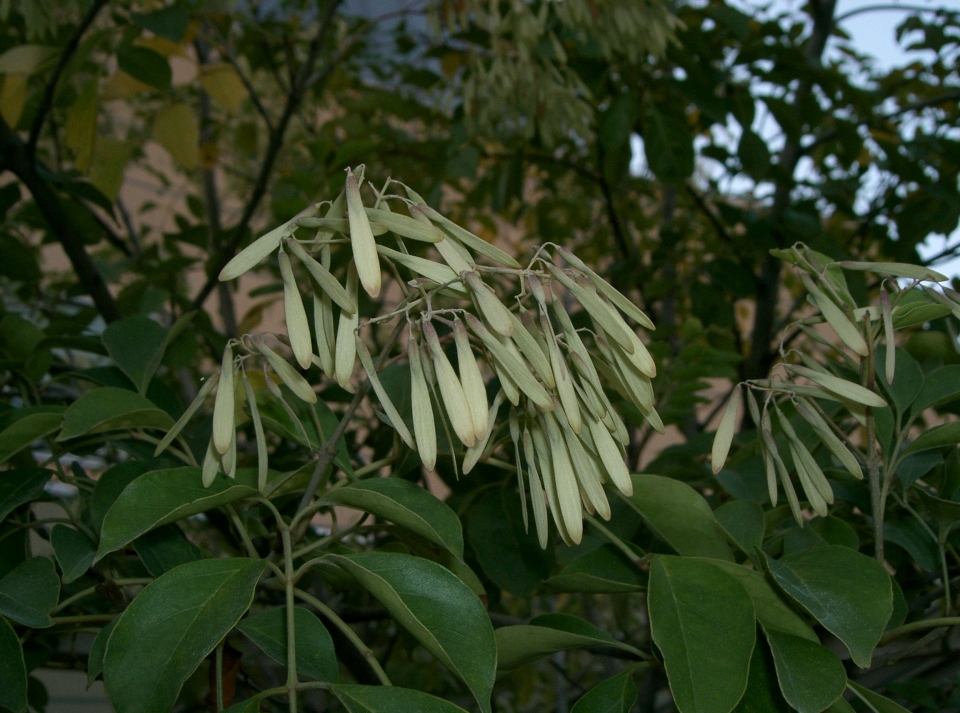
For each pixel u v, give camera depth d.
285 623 0.21
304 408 0.25
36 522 0.26
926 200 0.53
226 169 0.74
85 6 0.43
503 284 0.37
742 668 0.17
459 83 0.52
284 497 0.29
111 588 0.23
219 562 0.19
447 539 0.20
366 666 0.35
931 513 0.23
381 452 0.40
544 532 0.19
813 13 0.59
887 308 0.20
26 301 0.59
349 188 0.17
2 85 0.38
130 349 0.29
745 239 0.52
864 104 0.52
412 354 0.18
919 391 0.24
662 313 0.63
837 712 0.19
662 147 0.48
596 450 0.19
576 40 0.46
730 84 0.52
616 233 0.63
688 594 0.19
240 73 0.54
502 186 0.58
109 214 0.45
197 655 0.17
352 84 0.69
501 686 0.60
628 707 0.20
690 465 0.33
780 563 0.20
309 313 0.30
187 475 0.21
